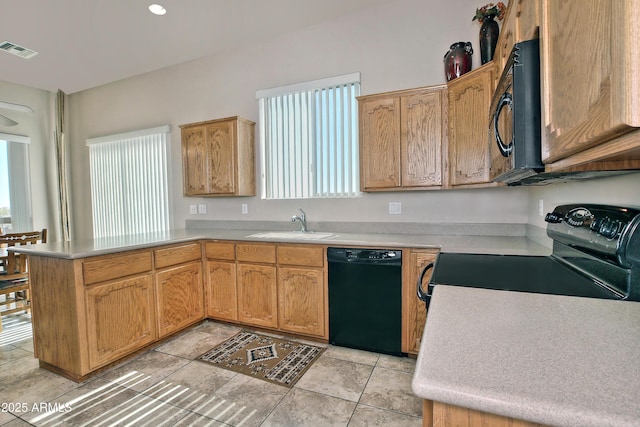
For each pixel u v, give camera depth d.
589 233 1.20
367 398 1.93
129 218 4.43
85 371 2.12
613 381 0.53
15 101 4.68
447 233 2.78
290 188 3.38
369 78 3.00
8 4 2.61
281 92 3.36
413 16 2.83
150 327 2.55
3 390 2.05
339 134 3.13
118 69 3.86
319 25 3.18
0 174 4.57
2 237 3.04
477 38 2.64
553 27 0.87
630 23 0.47
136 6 2.73
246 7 2.82
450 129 2.44
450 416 0.56
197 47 3.49
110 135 4.51
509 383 0.53
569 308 0.90
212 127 3.44
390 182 2.67
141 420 1.76
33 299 2.31
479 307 0.91
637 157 0.88
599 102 0.58
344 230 3.14
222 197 3.77
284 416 1.78
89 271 2.15
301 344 2.64
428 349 0.66
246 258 2.88
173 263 2.75
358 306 2.48
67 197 4.95
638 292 0.97
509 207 2.60
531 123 1.07
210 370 2.26
